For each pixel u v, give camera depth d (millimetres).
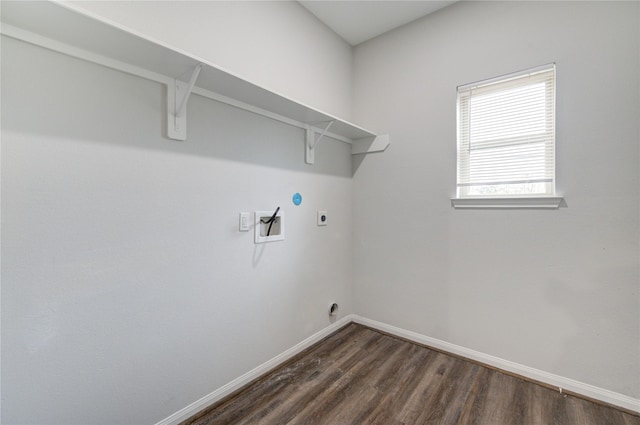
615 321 1649
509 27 1968
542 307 1869
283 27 2090
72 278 1151
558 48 1792
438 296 2299
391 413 1577
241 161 1788
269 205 1974
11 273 1022
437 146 2291
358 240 2781
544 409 1616
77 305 1166
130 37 1066
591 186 1701
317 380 1877
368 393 1745
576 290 1758
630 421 1526
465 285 2170
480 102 2141
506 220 1990
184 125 1480
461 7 2172
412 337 2436
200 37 1580
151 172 1375
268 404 1646
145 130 1352
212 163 1630
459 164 2227
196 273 1562
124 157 1286
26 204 1047
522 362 1938
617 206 1635
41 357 1086
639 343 1592
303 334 2275
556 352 1824
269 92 1615
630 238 1606
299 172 2217
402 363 2082
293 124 2139
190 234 1533
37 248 1071
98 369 1225
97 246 1214
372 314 2697
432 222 2322
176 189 1472
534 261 1891
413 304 2434
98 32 1034
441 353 2230
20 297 1041
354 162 2801
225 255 1705
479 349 2109
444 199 2258
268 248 1976
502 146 2045
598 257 1690
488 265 2066
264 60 1949
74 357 1162
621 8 1611
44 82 1076
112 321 1261
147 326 1374
